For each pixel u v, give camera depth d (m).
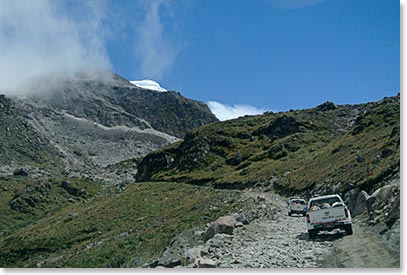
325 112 142.12
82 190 142.12
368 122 77.62
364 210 24.78
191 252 14.38
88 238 55.03
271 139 124.19
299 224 25.80
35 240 57.09
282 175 73.50
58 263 34.78
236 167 108.88
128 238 35.94
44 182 142.50
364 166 36.41
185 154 133.38
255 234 19.95
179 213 46.50
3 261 50.56
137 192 85.56
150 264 15.48
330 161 57.09
